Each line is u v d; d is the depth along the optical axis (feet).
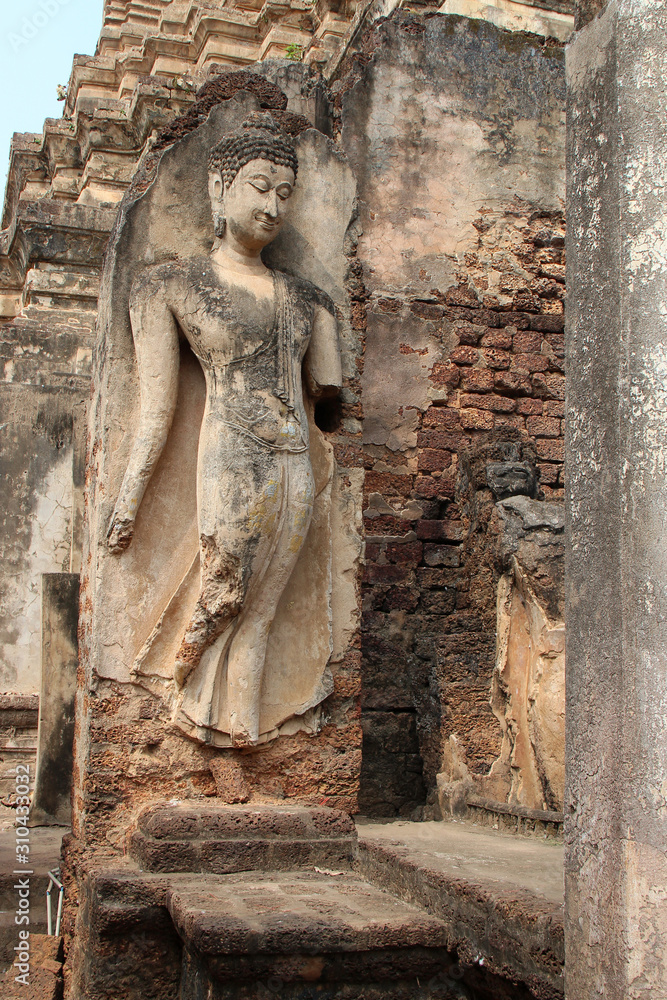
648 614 8.41
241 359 14.51
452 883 11.29
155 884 12.60
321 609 15.11
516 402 22.72
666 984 8.04
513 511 16.89
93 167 36.70
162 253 15.35
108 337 14.96
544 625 15.30
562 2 25.85
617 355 8.88
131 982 12.35
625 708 8.54
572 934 9.03
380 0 26.35
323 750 14.98
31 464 26.16
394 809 18.43
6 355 28.27
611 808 8.63
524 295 23.20
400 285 22.43
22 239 31.12
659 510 8.42
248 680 14.30
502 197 23.44
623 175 8.95
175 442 14.88
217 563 14.07
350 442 15.85
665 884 8.11
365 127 22.70
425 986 11.40
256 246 14.97
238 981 10.84
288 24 38.40
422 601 20.88
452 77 23.43
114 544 14.35
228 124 15.90
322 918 11.27
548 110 24.00
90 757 14.07
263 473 14.17
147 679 14.38
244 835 13.46
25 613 25.58
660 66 8.80
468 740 16.69
